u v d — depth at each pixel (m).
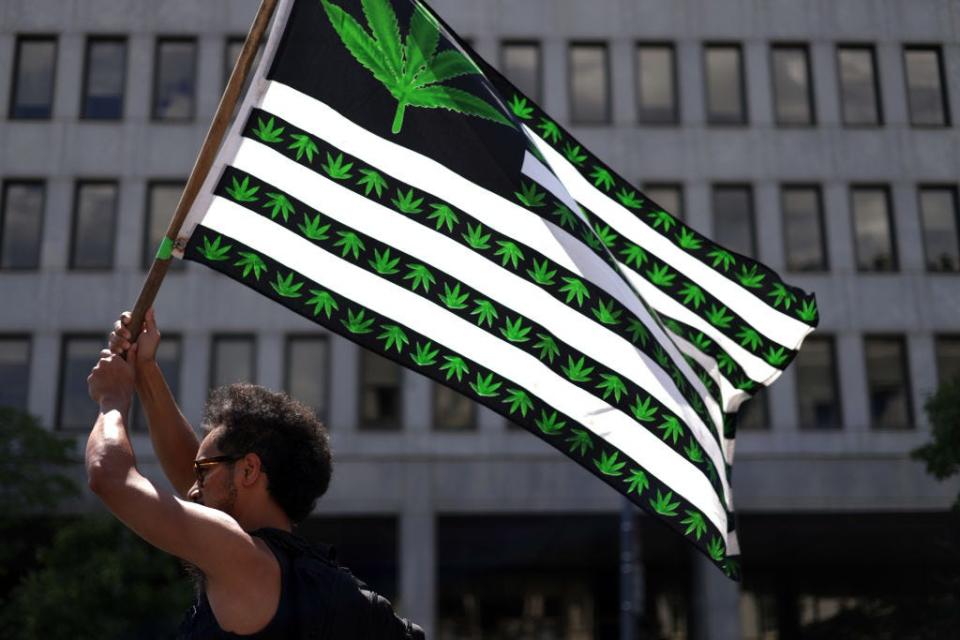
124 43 29.22
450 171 3.81
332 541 27.86
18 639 20.89
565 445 3.63
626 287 3.85
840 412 28.11
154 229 28.50
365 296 3.64
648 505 3.64
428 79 3.88
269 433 2.26
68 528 22.08
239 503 2.24
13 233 28.30
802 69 29.47
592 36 29.44
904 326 28.34
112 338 2.87
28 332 27.86
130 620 21.25
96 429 2.12
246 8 29.39
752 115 29.17
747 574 30.69
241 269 3.58
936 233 28.73
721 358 4.31
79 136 28.73
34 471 23.22
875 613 29.02
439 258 3.72
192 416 27.39
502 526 28.44
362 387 28.08
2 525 22.92
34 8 29.16
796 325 4.29
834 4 29.53
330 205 3.69
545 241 3.80
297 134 3.73
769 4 29.59
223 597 2.00
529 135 4.04
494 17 29.39
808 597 30.38
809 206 28.89
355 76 3.83
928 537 27.48
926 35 29.34
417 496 27.27
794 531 28.05
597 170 4.38
